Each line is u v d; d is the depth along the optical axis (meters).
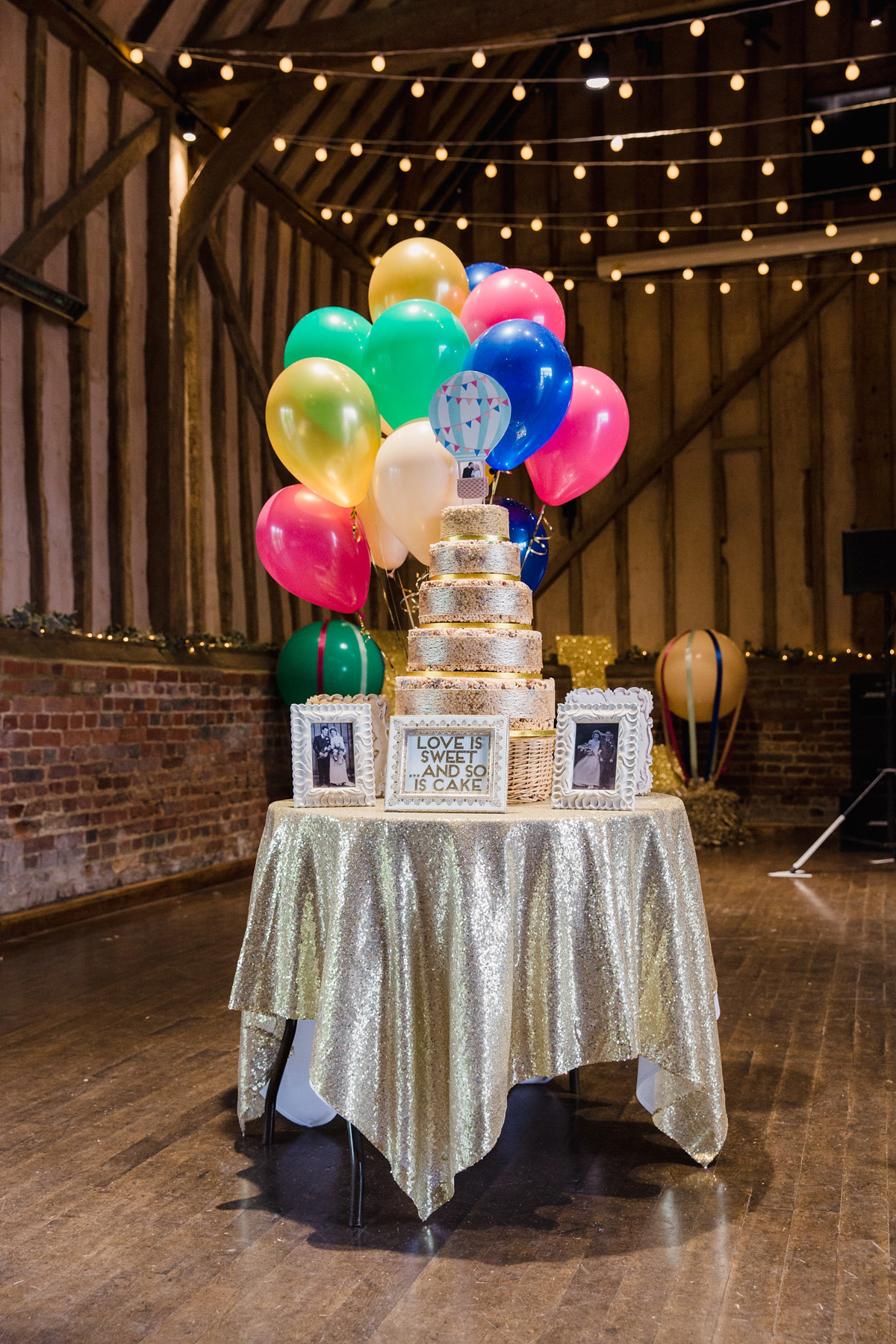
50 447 5.39
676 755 8.12
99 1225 1.98
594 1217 1.99
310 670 6.62
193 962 4.17
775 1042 3.08
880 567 6.52
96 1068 2.91
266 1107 2.37
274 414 2.53
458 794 2.12
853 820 7.20
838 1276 1.76
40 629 4.97
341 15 6.02
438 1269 1.80
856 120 8.73
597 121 9.28
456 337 2.58
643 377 9.26
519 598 2.40
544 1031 2.02
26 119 5.16
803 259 8.78
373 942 2.02
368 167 8.11
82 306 5.43
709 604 9.07
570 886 2.04
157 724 5.82
